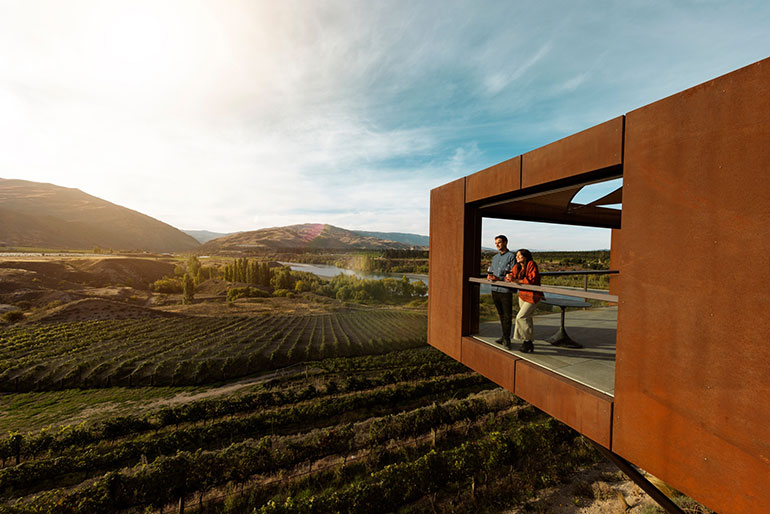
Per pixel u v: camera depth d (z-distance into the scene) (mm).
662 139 1681
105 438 15422
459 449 10391
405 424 13320
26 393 23938
